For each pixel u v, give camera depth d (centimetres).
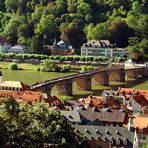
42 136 12875
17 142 12244
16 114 12600
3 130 12038
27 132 12581
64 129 13475
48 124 13162
